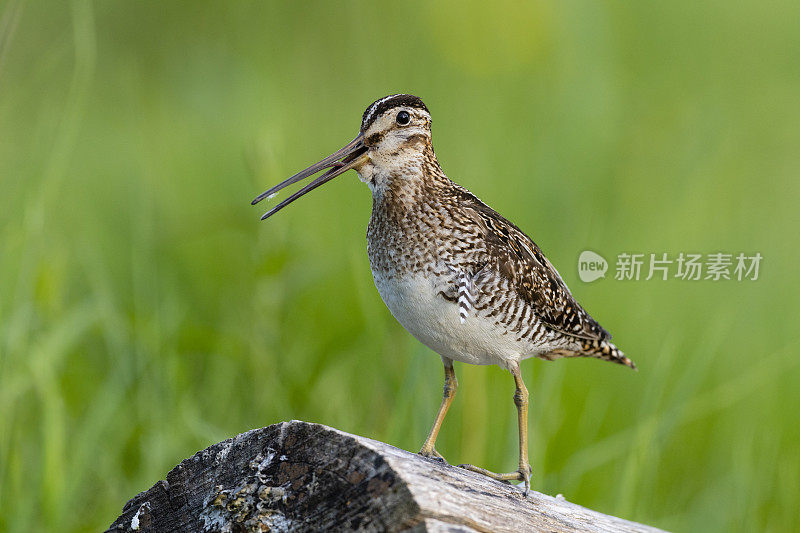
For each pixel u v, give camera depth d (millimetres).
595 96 15008
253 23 19344
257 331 10195
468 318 7355
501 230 7711
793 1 19672
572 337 8125
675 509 10383
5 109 11773
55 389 8820
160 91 18797
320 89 18594
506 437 9727
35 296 9398
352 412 9961
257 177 10445
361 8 18922
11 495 8430
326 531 4836
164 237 12898
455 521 4723
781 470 10344
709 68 18609
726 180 15531
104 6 19656
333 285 12211
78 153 16453
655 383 9773
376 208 7695
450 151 15703
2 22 9266
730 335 12453
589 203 13891
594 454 9664
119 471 9234
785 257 14008
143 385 9656
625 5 18891
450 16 18484
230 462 5367
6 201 11312
